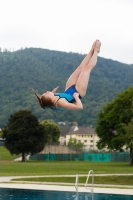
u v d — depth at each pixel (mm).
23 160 136125
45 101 16625
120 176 59500
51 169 83062
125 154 135375
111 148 104250
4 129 136250
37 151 136750
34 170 79312
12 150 135375
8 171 76375
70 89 17094
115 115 103062
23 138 134625
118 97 102938
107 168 87438
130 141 68750
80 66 17562
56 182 55250
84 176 60062
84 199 38719
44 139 138000
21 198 39406
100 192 43875
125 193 43219
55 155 142250
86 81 17125
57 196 40781
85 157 139750
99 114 110062
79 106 16422
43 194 42125
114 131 109250
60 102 16484
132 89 103062
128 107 100062
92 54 17641
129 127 68312
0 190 45125
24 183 52719
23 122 135750
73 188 47375
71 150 157875
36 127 136000
